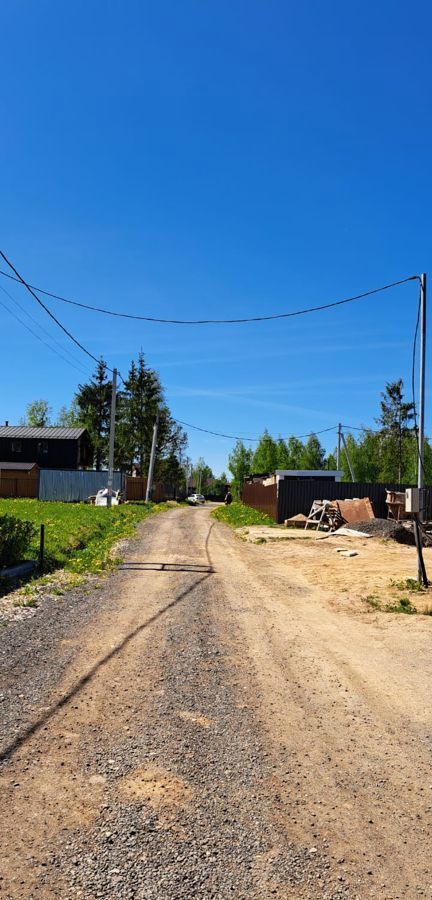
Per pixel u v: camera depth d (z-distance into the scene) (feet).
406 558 50.49
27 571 34.73
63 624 23.90
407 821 10.64
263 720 14.97
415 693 17.38
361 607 29.48
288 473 120.47
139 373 218.18
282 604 30.01
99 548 48.42
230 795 11.24
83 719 14.49
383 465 155.63
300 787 11.69
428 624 25.93
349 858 9.48
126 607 27.78
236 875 8.92
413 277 36.58
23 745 12.94
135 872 8.87
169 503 177.99
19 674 17.56
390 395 155.33
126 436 213.25
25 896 8.29
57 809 10.48
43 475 133.28
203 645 21.67
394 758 13.16
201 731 14.10
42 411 266.16
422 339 36.29
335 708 16.02
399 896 8.63
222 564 44.29
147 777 11.76
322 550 56.44
